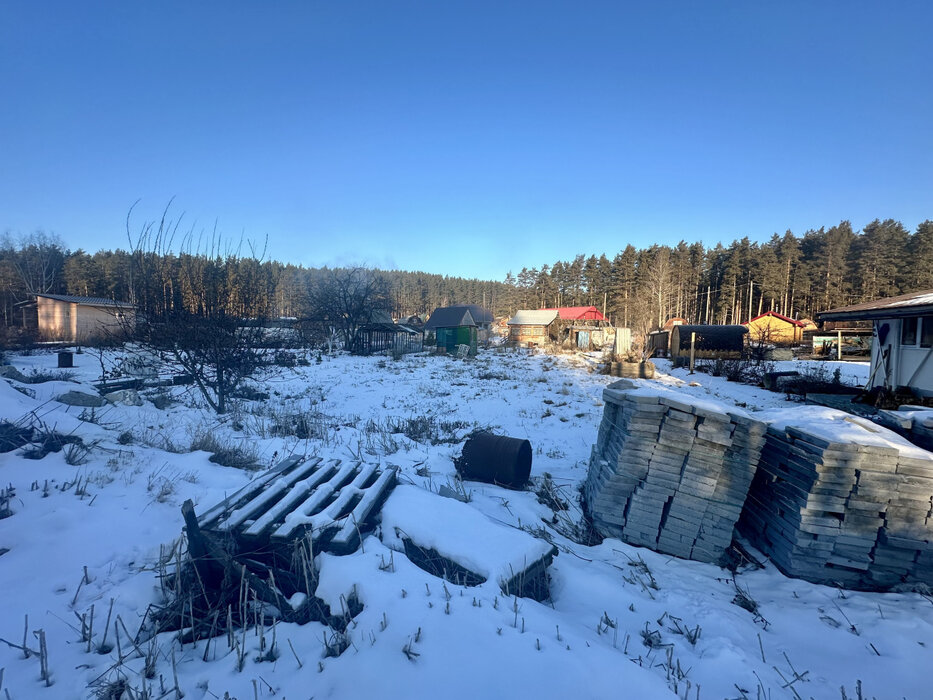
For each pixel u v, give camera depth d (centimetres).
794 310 6341
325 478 506
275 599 350
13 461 522
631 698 247
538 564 390
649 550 486
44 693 254
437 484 622
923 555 411
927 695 299
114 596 340
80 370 1505
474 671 254
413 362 2662
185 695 260
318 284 3831
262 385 1570
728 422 454
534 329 4438
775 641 354
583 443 959
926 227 5431
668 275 5006
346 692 246
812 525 427
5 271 4544
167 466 592
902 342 1294
